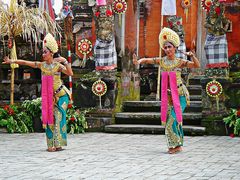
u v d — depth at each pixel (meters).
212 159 8.06
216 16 11.19
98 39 12.16
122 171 7.12
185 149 9.16
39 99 12.18
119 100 12.61
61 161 8.02
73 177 6.74
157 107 12.64
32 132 12.10
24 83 13.64
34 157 8.42
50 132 9.15
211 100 11.30
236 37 11.77
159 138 10.85
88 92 12.34
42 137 11.13
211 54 11.27
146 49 14.80
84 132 11.98
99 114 12.19
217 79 11.20
